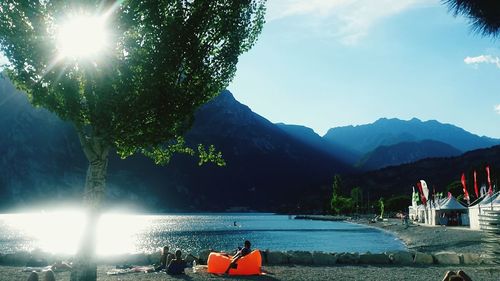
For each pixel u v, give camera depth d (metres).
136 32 12.29
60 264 19.77
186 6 12.91
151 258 22.53
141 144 12.71
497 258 20.78
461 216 76.56
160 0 12.46
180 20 12.41
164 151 15.64
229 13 13.34
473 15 5.39
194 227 117.06
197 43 12.88
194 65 12.95
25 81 11.68
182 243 62.50
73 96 11.87
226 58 13.58
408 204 163.38
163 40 12.12
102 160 12.52
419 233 60.66
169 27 12.17
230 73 13.88
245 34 13.83
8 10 11.55
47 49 11.52
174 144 15.78
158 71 12.08
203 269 19.73
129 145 12.77
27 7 11.41
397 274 18.09
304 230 92.81
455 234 51.50
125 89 11.86
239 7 13.51
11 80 12.22
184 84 13.07
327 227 106.62
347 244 52.38
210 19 13.25
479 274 18.20
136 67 12.21
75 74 11.96
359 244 52.19
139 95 12.11
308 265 21.44
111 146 12.51
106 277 17.33
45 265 21.64
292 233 81.75
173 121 12.80
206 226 123.19
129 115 12.09
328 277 17.22
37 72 11.80
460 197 107.88
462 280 9.90
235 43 13.59
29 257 22.36
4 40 11.56
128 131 12.31
